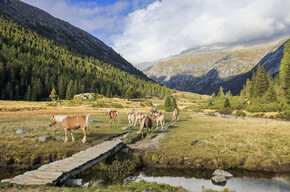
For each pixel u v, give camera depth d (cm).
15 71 12456
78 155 1153
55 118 1664
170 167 1373
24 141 1611
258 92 8925
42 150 1402
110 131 2284
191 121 3672
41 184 744
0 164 1270
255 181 1145
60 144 1577
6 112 4962
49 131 2100
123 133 2197
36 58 16575
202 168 1355
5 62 13050
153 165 1394
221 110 8038
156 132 2375
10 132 1942
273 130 2222
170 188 935
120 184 1058
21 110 5862
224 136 1969
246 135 1983
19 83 12044
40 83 12225
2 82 11350
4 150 1381
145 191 829
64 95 13300
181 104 15050
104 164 1280
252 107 7406
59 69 16475
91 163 1071
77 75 17212
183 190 959
